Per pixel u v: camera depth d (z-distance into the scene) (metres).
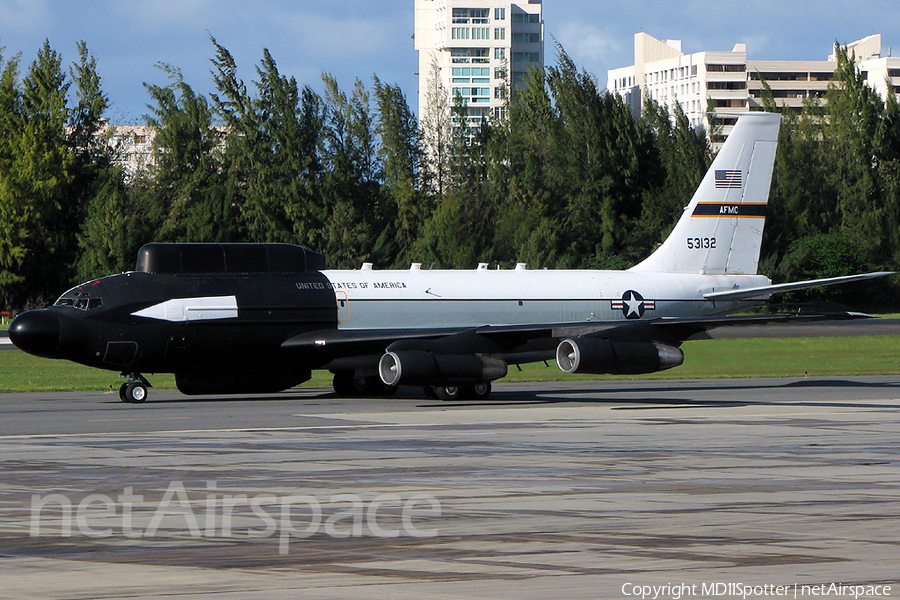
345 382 140.62
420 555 43.66
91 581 39.34
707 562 42.38
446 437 87.06
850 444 81.75
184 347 125.81
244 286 129.25
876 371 178.25
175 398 134.50
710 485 61.38
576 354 119.25
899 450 77.94
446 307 139.50
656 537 47.09
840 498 56.97
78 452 76.94
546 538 46.94
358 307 134.50
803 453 76.25
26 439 85.75
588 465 69.88
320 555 43.66
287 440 84.88
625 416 106.56
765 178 159.25
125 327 123.38
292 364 131.62
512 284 144.88
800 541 46.22
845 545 45.47
